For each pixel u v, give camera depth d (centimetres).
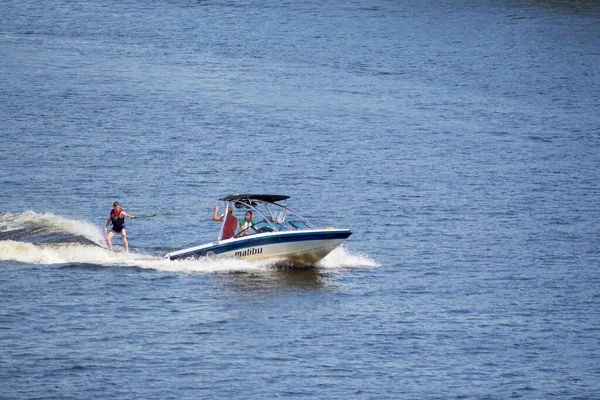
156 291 10894
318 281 11569
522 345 9625
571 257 13125
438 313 10531
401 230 14412
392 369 8919
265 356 9112
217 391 8312
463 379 8744
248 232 12162
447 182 17775
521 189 17388
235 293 10925
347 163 19075
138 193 16250
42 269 11550
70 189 16362
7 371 8562
